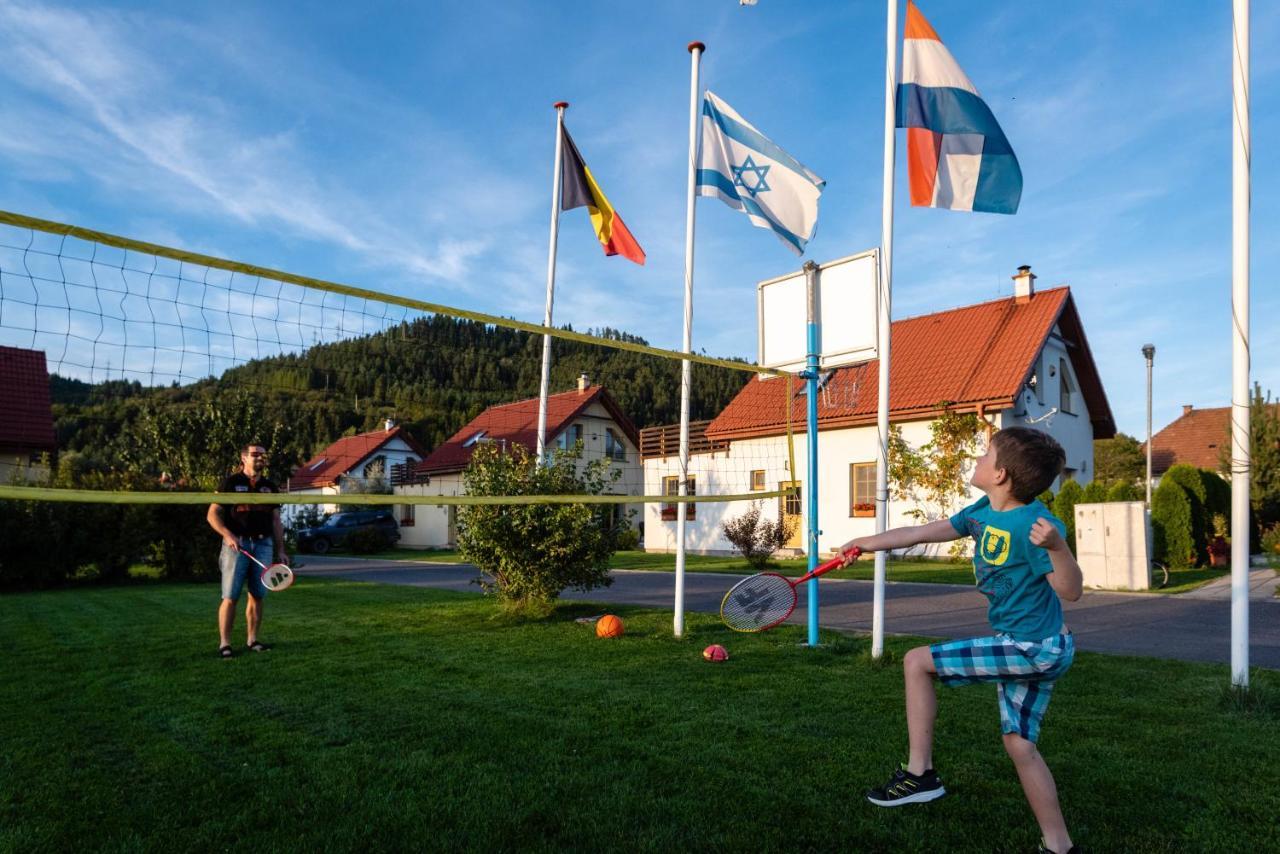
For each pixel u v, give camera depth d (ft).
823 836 10.44
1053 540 9.29
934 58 24.23
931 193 24.36
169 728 15.53
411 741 14.61
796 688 18.80
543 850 10.09
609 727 15.46
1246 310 18.51
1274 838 10.46
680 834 10.56
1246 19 18.66
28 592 49.24
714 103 27.84
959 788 12.14
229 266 15.71
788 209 27.17
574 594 43.83
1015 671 9.82
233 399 82.07
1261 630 29.27
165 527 57.88
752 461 84.48
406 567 71.92
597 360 206.18
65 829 10.75
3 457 73.00
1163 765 13.21
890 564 64.34
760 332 27.32
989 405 65.21
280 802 11.68
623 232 35.55
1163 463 130.41
